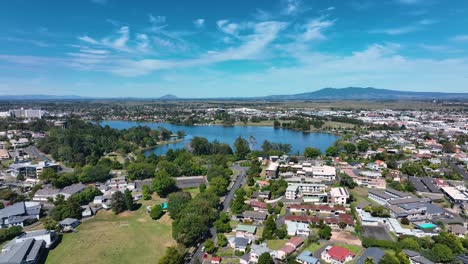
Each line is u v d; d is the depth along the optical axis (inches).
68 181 6018.7
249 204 4901.6
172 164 6963.6
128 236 4077.3
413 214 4480.8
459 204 4940.9
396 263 3058.6
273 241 3796.8
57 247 3794.3
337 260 3275.1
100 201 5260.8
